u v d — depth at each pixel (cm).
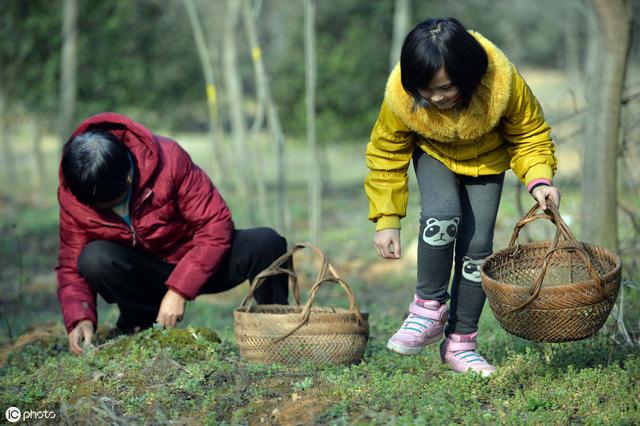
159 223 584
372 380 487
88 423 459
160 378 514
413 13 1925
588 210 771
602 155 758
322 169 2294
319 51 1953
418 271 493
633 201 1001
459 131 450
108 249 587
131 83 1870
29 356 613
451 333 515
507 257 478
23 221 1766
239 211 1772
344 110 1970
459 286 503
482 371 502
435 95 424
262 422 450
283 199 1232
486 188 488
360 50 1936
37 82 1883
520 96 455
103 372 528
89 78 1834
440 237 473
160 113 2023
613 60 747
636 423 420
